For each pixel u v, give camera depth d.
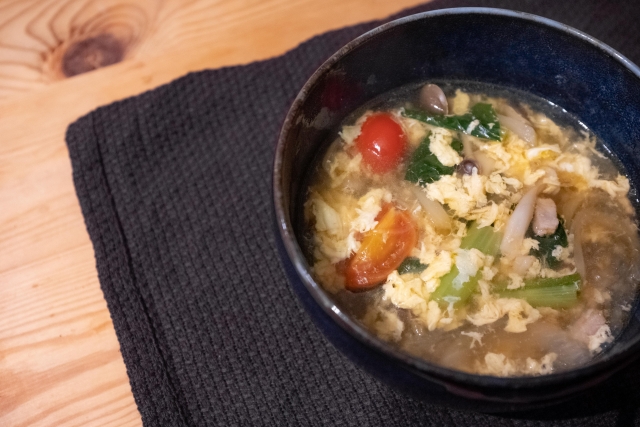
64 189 0.36
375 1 0.40
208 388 0.32
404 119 0.34
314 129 0.31
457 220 0.32
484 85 0.34
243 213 0.35
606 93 0.32
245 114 0.37
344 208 0.32
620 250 0.31
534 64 0.33
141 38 0.39
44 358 0.33
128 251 0.34
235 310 0.33
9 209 0.36
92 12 0.40
